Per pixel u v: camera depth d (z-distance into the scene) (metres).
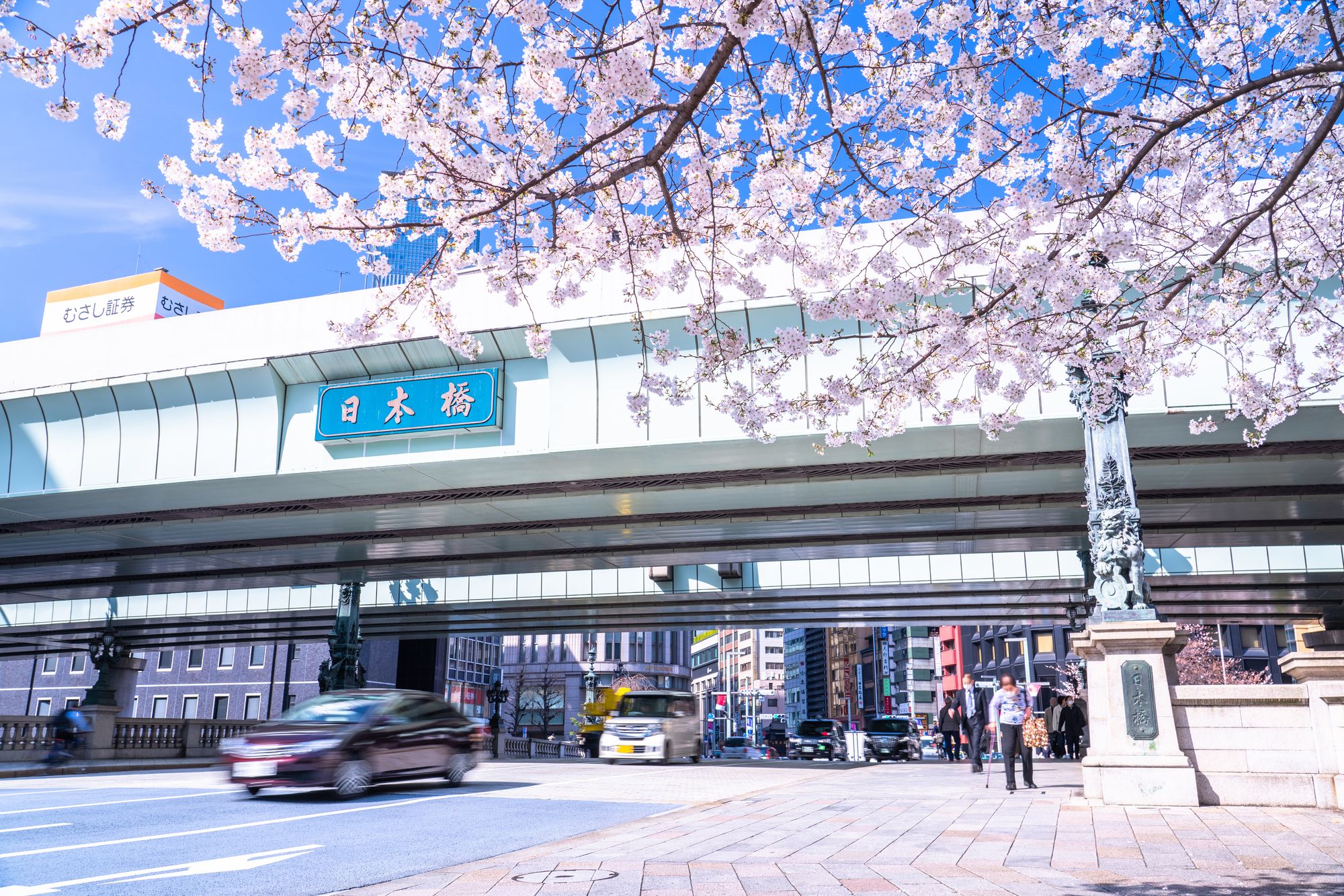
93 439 21.41
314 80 4.96
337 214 5.62
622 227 6.10
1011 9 5.32
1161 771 10.96
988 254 6.08
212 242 5.62
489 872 6.63
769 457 18.70
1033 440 17.36
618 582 32.59
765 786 15.62
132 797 12.80
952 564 30.48
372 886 6.33
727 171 5.83
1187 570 28.52
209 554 28.11
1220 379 15.40
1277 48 5.80
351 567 30.16
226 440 20.53
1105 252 5.98
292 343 19.72
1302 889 5.57
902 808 11.20
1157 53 5.55
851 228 6.24
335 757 12.05
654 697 26.11
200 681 59.00
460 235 5.80
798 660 150.38
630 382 18.03
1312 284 7.01
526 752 46.44
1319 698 10.81
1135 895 5.43
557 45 4.91
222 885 6.37
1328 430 16.58
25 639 47.69
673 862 6.96
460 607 34.94
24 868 7.05
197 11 4.46
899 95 5.44
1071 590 31.59
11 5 4.22
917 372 6.91
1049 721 29.58
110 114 4.68
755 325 16.78
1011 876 6.18
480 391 18.67
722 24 4.71
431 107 5.14
